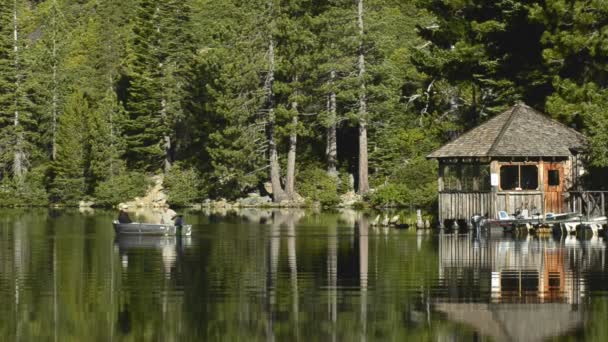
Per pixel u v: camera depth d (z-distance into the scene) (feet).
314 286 147.54
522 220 241.14
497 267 167.43
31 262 182.60
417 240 224.12
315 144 467.52
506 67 294.25
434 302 133.08
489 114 321.11
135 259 186.50
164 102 474.90
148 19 477.77
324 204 421.18
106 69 530.68
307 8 441.27
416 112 374.84
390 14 451.53
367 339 112.68
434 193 333.83
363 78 423.64
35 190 459.73
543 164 249.55
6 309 130.31
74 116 461.37
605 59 281.74
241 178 437.99
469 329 116.88
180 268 170.60
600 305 130.52
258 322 121.19
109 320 123.03
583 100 269.44
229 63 440.45
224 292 142.41
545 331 115.65
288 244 216.54
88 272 166.30
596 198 245.04
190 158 462.19
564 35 273.75
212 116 445.78
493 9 304.50
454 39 306.76
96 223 310.86
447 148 253.85
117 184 444.55
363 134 426.92
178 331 116.98
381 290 143.13
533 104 293.23
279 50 442.09
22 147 482.28
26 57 489.26
